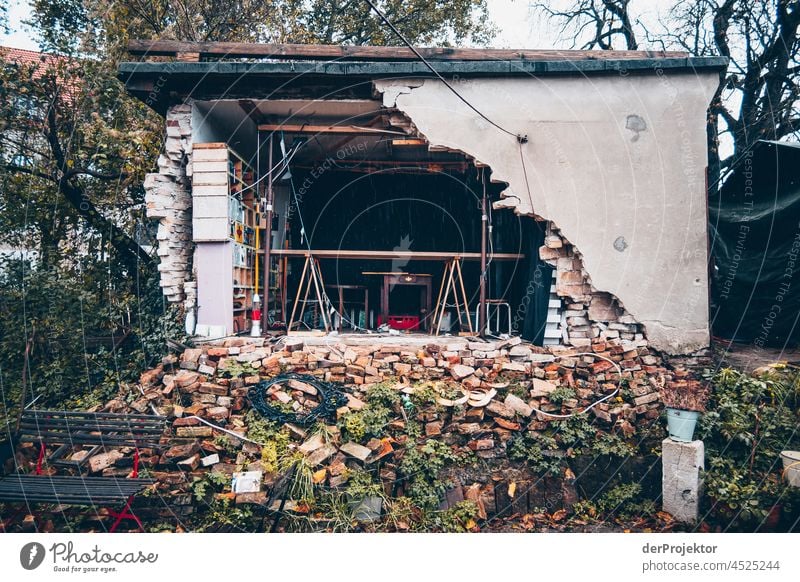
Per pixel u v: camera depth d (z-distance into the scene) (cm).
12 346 720
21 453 518
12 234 901
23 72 866
